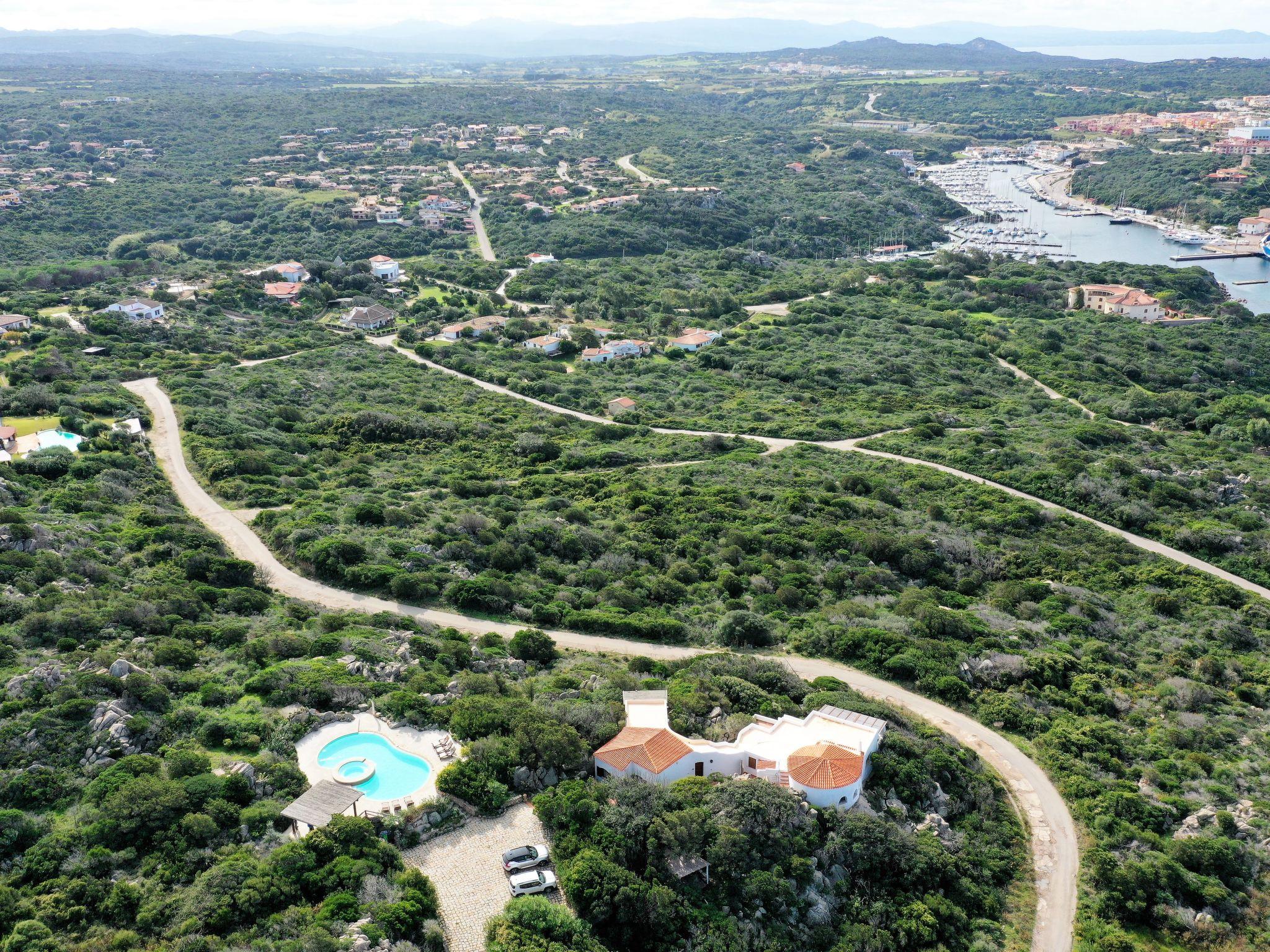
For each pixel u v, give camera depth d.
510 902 42.44
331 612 75.19
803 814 50.91
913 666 71.31
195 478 106.94
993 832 55.72
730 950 43.19
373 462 118.44
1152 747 65.31
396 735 53.72
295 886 42.06
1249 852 54.34
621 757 52.72
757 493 110.94
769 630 77.25
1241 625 83.38
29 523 78.62
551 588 82.94
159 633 64.62
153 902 40.94
